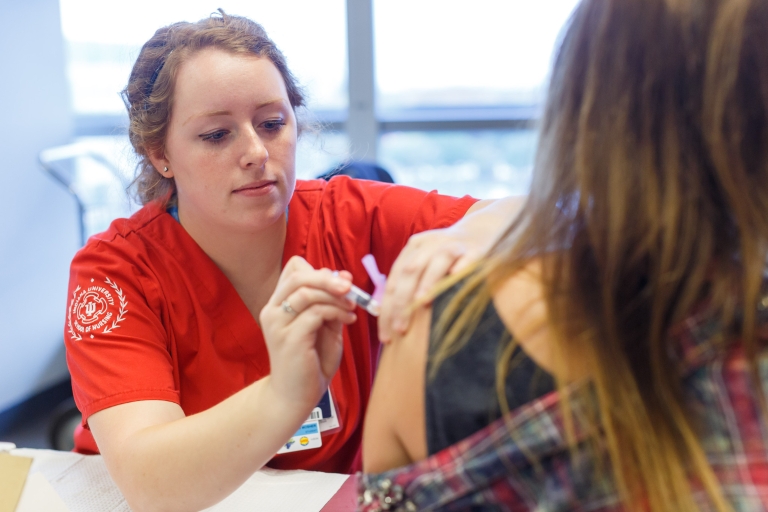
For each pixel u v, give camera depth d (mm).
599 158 511
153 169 1187
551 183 549
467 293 570
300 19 3240
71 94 3365
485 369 542
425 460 558
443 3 3199
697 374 506
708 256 496
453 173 3459
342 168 1523
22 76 2975
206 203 1092
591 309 514
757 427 493
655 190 496
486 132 3363
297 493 1014
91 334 1039
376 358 1273
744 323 495
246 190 1077
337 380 1199
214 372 1164
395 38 3273
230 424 798
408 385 579
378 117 3377
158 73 1073
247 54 1062
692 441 487
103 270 1099
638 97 499
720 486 488
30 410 3051
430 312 585
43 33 3102
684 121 493
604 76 509
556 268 535
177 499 849
